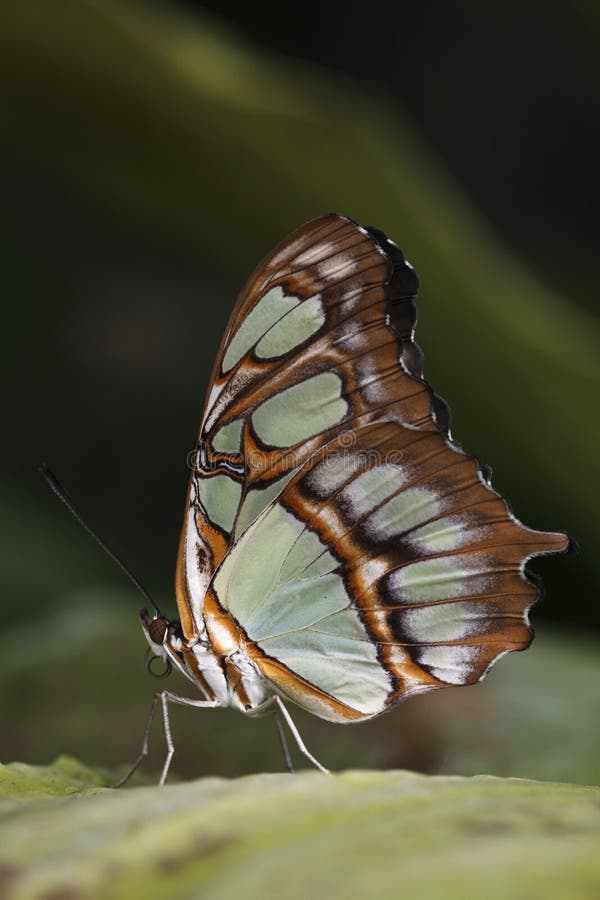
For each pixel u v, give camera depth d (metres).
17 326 0.69
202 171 0.64
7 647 0.64
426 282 0.63
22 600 0.67
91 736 0.63
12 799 0.55
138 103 0.63
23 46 0.62
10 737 0.63
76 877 0.45
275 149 0.63
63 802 0.54
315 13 1.03
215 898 0.41
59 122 0.64
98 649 0.64
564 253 1.02
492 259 0.64
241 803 0.51
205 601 0.60
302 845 0.46
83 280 0.70
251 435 0.59
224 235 0.65
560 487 0.66
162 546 0.69
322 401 0.59
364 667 0.60
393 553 0.59
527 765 0.61
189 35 0.62
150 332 0.70
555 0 1.07
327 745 0.62
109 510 0.69
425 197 0.64
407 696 0.60
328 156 0.62
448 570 0.59
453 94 1.10
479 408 0.65
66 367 0.70
